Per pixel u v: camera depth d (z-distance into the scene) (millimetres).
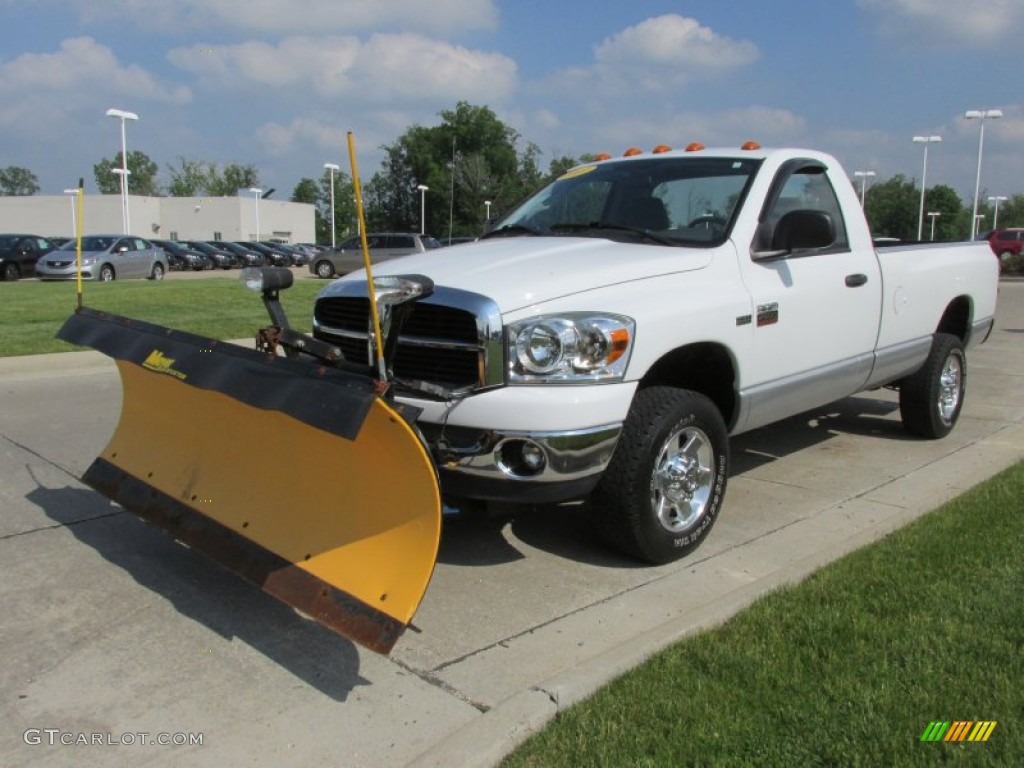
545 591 4031
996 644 3229
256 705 3072
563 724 2842
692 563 4352
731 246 4578
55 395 8711
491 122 94188
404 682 3225
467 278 3918
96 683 3217
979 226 85875
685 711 2869
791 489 5609
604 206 5172
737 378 4555
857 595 3691
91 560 4367
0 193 130375
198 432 4059
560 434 3639
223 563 3570
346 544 3254
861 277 5461
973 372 10500
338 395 2877
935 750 2621
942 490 5445
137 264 28594
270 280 3775
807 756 2619
